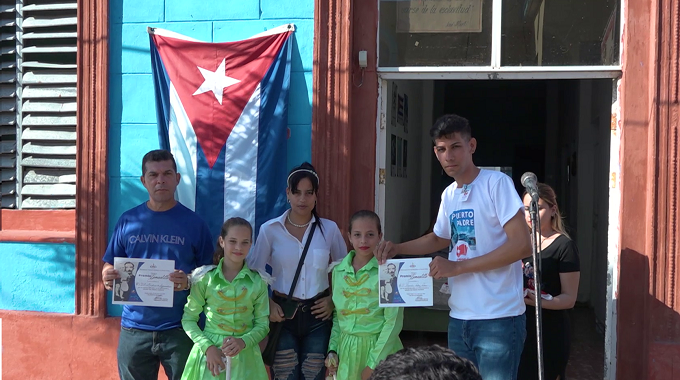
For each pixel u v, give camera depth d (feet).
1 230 16.02
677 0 12.79
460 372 4.56
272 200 14.19
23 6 16.06
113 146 15.08
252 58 14.35
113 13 15.06
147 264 11.29
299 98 14.37
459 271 9.97
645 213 13.15
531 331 12.03
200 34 14.71
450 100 36.40
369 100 14.20
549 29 14.01
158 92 14.70
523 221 9.94
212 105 14.40
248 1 14.53
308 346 11.84
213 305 11.22
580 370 16.69
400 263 10.82
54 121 15.92
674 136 12.83
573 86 27.73
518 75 14.05
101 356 14.93
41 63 16.03
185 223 11.91
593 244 24.22
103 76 14.89
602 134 22.34
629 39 13.24
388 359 4.83
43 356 15.20
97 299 14.99
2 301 15.64
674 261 12.84
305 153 14.37
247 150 14.25
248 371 11.27
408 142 24.06
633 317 13.23
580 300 25.16
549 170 33.37
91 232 15.01
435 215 30.66
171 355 11.73
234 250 11.07
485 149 37.09
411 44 14.35
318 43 14.05
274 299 12.10
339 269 11.54
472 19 14.19
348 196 14.02
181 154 14.48
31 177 16.07
